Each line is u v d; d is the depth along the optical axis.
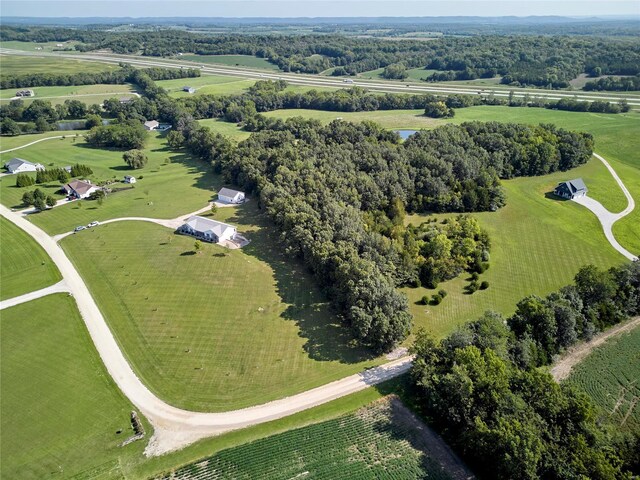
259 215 133.25
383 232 112.88
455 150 144.00
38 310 92.62
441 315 90.12
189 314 90.31
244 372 75.69
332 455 61.31
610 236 117.75
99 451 62.78
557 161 156.12
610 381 73.31
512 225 124.00
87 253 113.94
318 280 98.06
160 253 112.75
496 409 61.44
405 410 68.38
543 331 77.81
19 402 70.94
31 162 182.75
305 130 171.25
